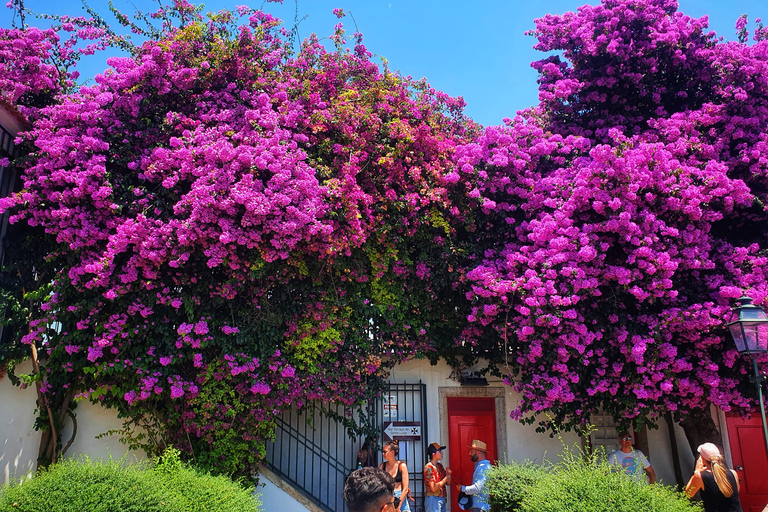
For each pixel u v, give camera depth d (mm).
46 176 6047
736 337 5840
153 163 6332
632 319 7129
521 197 7742
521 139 7977
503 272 7500
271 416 7043
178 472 5133
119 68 6641
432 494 6836
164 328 6488
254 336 6879
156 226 6152
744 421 8734
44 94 6879
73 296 6430
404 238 7645
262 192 6156
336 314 7535
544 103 8977
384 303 7867
